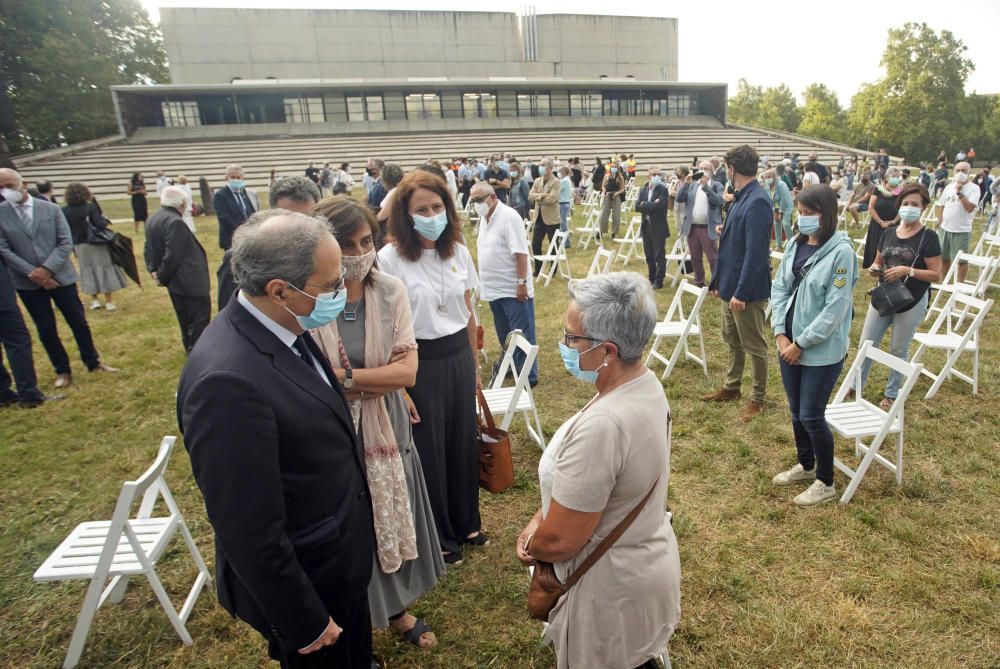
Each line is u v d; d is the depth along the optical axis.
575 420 1.76
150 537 2.82
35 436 4.79
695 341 6.74
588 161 36.16
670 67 47.53
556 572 1.83
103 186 29.16
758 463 4.08
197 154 33.91
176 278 5.96
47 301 5.66
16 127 34.31
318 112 40.12
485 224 5.24
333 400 1.64
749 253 4.39
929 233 4.44
